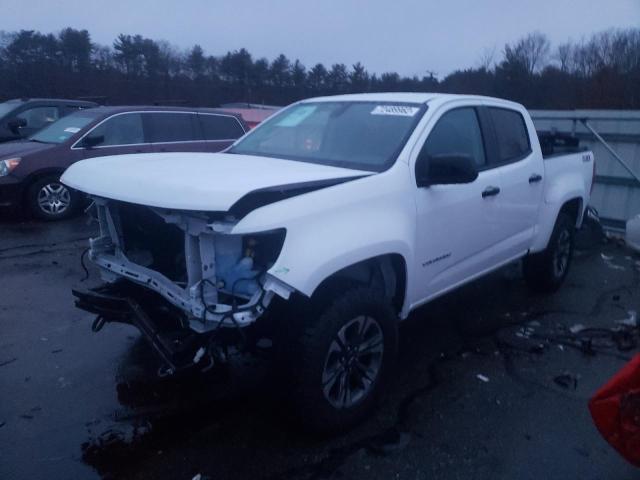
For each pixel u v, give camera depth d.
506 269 6.82
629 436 2.54
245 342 2.94
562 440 3.42
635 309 5.62
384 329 3.50
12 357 4.29
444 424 3.55
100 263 3.69
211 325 2.98
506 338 4.85
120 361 4.27
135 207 3.42
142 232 3.52
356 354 3.39
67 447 3.26
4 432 3.37
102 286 3.66
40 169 8.77
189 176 3.11
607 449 3.35
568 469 3.16
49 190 8.91
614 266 7.18
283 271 2.85
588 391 4.00
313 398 3.16
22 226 8.55
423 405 3.76
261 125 4.93
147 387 3.92
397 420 3.58
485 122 4.65
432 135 4.04
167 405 3.71
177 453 3.23
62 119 9.84
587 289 6.23
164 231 3.41
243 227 2.79
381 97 4.53
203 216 2.88
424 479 3.04
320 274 2.98
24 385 3.90
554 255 5.73
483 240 4.50
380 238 3.35
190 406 3.71
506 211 4.70
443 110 4.21
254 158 4.00
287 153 4.27
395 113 4.19
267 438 3.37
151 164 3.56
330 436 3.38
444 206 3.95
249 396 3.84
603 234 8.36
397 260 3.67
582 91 28.08
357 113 4.37
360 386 3.50
